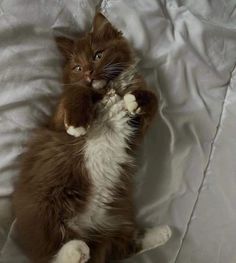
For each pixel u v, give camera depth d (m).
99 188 0.43
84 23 0.48
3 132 0.44
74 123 0.41
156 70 0.49
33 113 0.45
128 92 0.44
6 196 0.44
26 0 0.45
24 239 0.42
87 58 0.45
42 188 0.42
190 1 0.51
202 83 0.50
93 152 0.43
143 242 0.45
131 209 0.46
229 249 0.46
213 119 0.49
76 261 0.39
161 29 0.49
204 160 0.48
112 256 0.45
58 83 0.46
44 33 0.46
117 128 0.43
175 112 0.49
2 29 0.44
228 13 0.52
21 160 0.44
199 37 0.49
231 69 0.50
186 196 0.48
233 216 0.47
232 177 0.48
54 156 0.43
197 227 0.47
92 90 0.44
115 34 0.46
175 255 0.46
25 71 0.45
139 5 0.49
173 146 0.48
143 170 0.48
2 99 0.44
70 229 0.42
